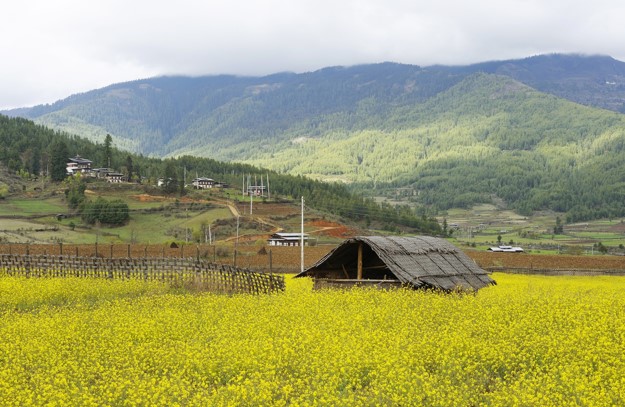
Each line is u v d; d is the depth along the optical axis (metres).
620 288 48.44
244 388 16.36
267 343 20.28
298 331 22.19
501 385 17.20
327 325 23.84
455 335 20.91
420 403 15.88
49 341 22.25
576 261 87.50
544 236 196.00
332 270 41.69
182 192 167.88
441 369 18.64
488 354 19.45
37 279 41.97
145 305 30.73
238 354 19.48
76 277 44.97
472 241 171.12
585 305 27.56
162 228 133.38
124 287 40.00
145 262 45.25
